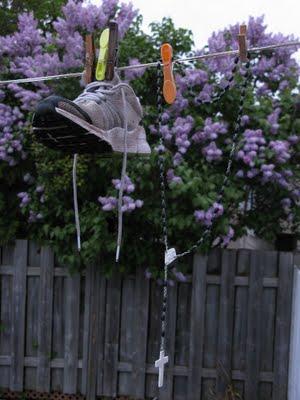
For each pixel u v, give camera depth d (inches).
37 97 133.0
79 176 132.3
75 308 138.9
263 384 135.9
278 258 133.5
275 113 134.9
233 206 136.7
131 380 138.5
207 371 136.5
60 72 135.4
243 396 136.2
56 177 133.3
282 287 133.2
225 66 140.1
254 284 133.9
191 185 122.5
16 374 141.8
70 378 140.2
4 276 142.1
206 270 134.6
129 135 77.7
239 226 141.4
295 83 148.4
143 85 142.3
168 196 124.6
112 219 131.5
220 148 136.6
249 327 134.5
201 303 135.2
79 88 136.3
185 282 136.5
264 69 144.0
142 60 143.8
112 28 75.2
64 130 65.1
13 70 136.7
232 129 138.3
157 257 133.6
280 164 135.5
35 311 141.6
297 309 125.3
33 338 141.9
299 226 155.1
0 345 142.7
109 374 139.0
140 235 132.5
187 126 129.9
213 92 138.2
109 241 127.3
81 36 139.4
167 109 139.5
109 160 128.6
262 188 140.8
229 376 135.8
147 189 125.9
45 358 140.6
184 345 137.9
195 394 136.5
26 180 143.9
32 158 143.3
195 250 131.2
